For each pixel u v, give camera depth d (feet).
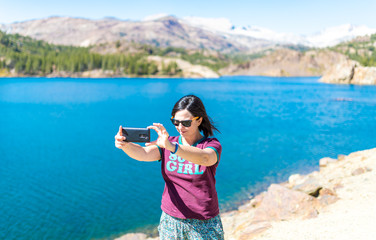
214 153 8.64
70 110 183.93
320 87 479.82
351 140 91.04
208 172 9.00
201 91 390.21
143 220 36.83
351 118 147.43
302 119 143.23
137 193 46.44
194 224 9.00
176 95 320.09
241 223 29.17
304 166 60.18
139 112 178.09
